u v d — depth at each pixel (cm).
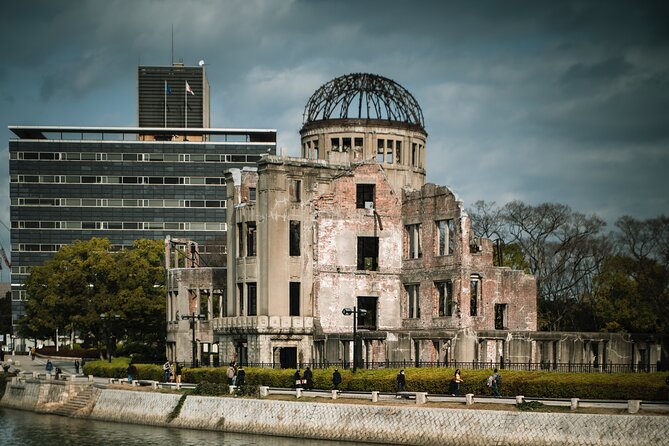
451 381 14750
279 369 17288
